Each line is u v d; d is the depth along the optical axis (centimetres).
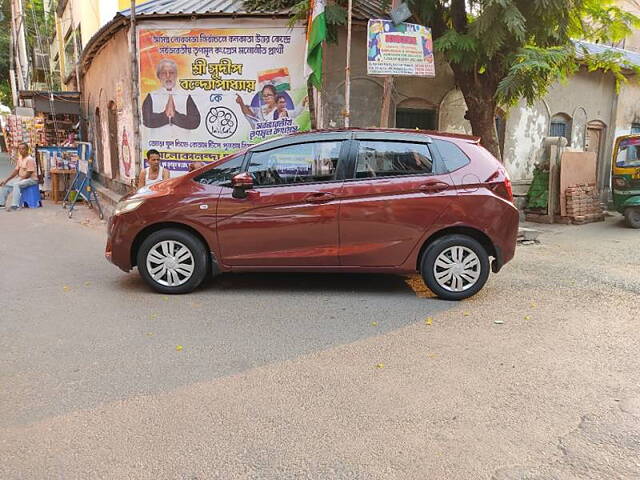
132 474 270
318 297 576
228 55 1001
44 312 514
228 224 560
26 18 2628
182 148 1030
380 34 820
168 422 318
